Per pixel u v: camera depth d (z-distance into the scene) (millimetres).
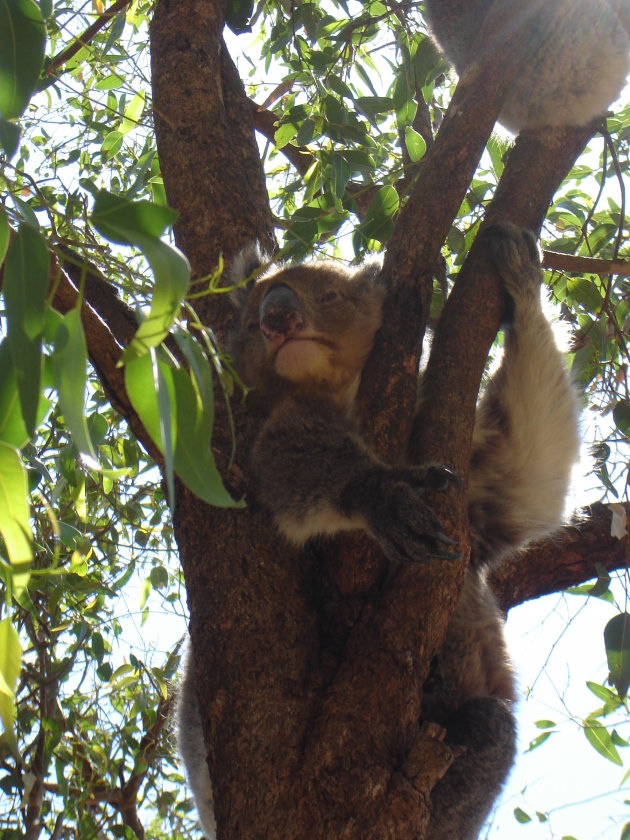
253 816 2111
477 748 3109
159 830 4441
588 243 4188
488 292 2979
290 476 2674
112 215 1539
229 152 3725
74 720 4125
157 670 4320
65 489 4137
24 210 1788
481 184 4402
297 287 3545
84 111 4938
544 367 3406
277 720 2236
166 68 3859
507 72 2945
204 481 1641
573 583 3787
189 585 2570
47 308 1560
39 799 3711
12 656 1890
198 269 3529
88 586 3977
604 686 3965
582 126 3473
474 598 3387
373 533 2449
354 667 2268
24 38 1872
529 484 3498
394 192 3721
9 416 1682
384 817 2072
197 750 3596
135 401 1621
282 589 2488
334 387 3488
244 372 3590
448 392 2707
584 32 3465
